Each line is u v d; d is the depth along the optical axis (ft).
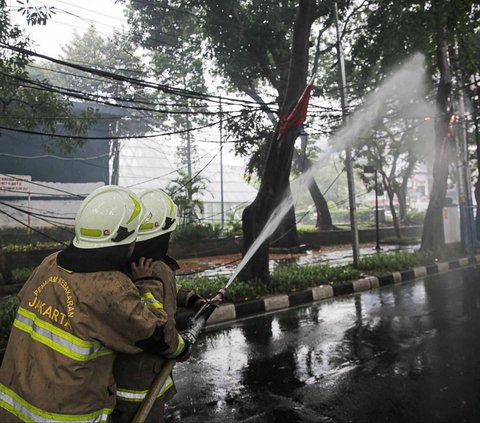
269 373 15.40
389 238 77.30
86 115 39.47
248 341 19.44
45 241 59.31
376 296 29.50
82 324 5.55
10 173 60.13
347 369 15.56
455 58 46.21
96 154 67.26
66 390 5.41
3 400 5.70
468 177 50.26
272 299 26.07
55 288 5.80
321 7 38.91
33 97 35.27
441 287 32.37
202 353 17.78
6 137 59.93
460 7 31.99
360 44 38.99
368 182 76.84
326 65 62.13
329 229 79.77
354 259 37.78
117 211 6.06
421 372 15.07
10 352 5.84
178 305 8.39
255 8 44.52
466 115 49.83
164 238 7.06
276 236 60.90
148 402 6.10
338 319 23.12
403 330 20.53
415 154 84.48
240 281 28.27
